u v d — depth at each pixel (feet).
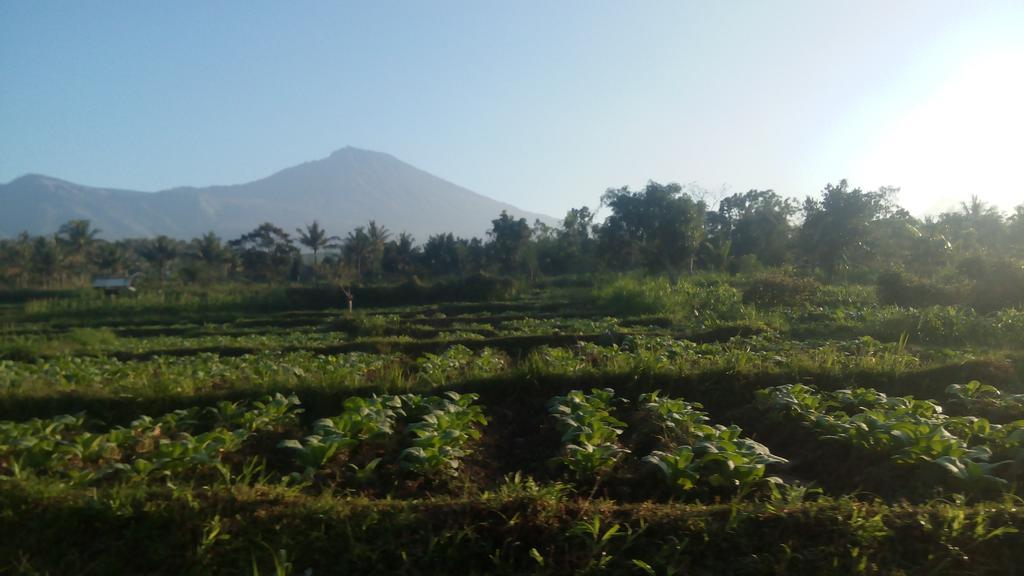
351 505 17.13
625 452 21.44
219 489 17.80
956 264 96.27
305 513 16.76
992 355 37.35
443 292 147.74
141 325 111.55
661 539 16.06
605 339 63.16
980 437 23.72
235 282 193.77
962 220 145.79
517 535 16.22
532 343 65.57
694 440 23.06
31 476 19.06
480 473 22.62
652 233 148.87
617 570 15.38
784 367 32.99
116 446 23.52
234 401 29.81
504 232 213.66
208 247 216.74
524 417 28.81
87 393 30.53
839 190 133.18
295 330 95.14
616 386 30.94
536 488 17.85
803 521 16.25
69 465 22.04
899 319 58.18
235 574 15.83
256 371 40.16
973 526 16.16
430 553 15.88
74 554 16.35
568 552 15.83
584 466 21.18
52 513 17.07
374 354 56.80
